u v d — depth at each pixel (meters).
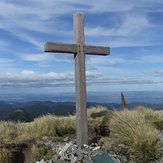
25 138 3.94
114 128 3.73
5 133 4.02
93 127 4.23
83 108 3.24
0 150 3.23
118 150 3.08
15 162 3.25
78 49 3.27
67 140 3.73
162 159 2.92
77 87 3.25
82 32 3.34
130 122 3.61
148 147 3.00
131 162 2.86
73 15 3.38
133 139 3.18
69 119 4.94
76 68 3.28
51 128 4.34
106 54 3.56
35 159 3.14
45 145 3.50
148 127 3.51
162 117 4.90
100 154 2.90
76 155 2.90
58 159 2.88
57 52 3.22
